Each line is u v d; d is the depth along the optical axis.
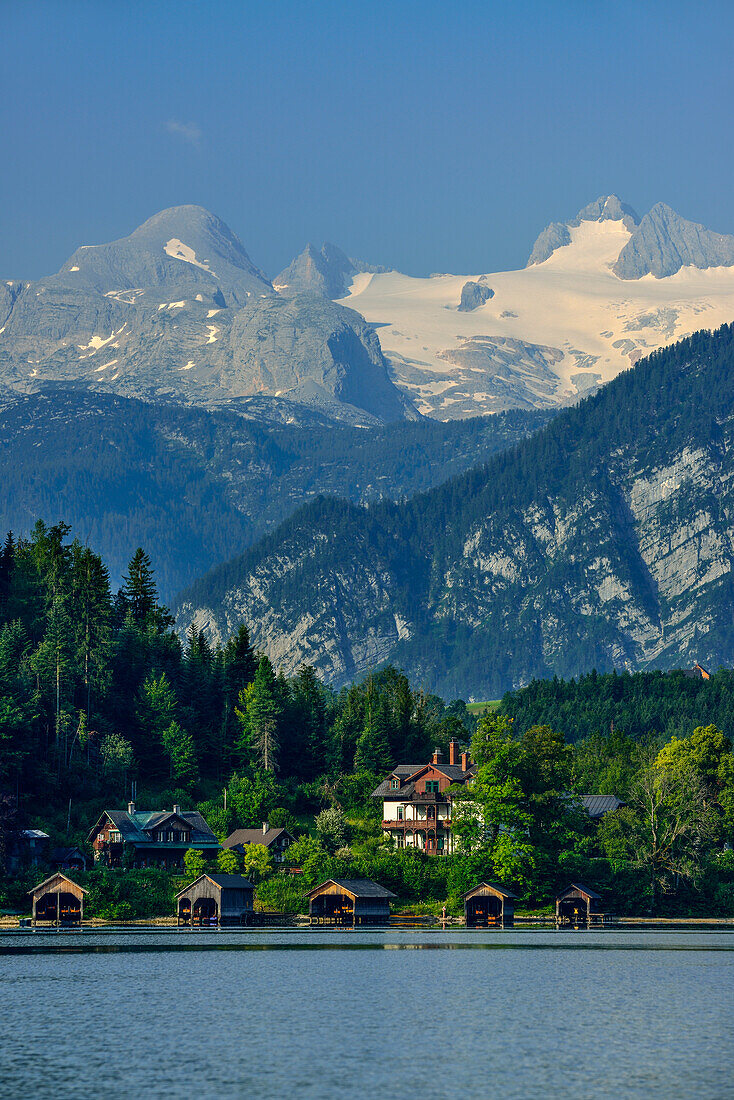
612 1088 182.25
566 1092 180.12
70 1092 179.00
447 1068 192.88
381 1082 184.88
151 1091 179.62
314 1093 178.88
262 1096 177.12
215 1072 189.88
